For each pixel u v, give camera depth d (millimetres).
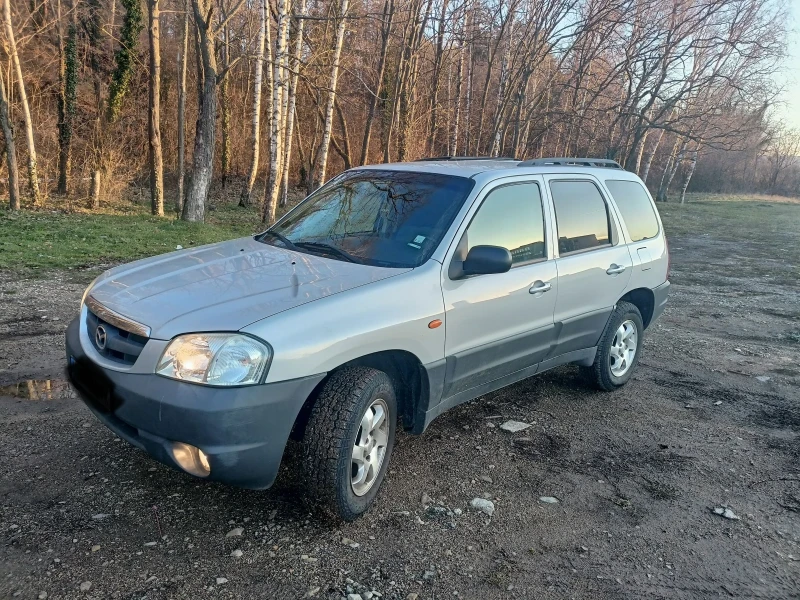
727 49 21953
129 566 2785
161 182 19578
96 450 3762
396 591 2768
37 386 4715
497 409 4953
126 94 29219
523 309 4199
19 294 7582
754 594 2932
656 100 24703
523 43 21375
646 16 19500
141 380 2875
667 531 3402
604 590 2889
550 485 3809
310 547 3021
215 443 2764
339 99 23578
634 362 5656
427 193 4102
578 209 4898
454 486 3715
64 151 23516
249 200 25219
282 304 3039
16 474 3451
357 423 3107
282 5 15977
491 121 28484
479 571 2955
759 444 4582
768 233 22594
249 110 34031
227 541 3012
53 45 24531
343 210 4281
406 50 21781
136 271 3660
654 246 5758
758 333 8055
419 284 3506
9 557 2779
